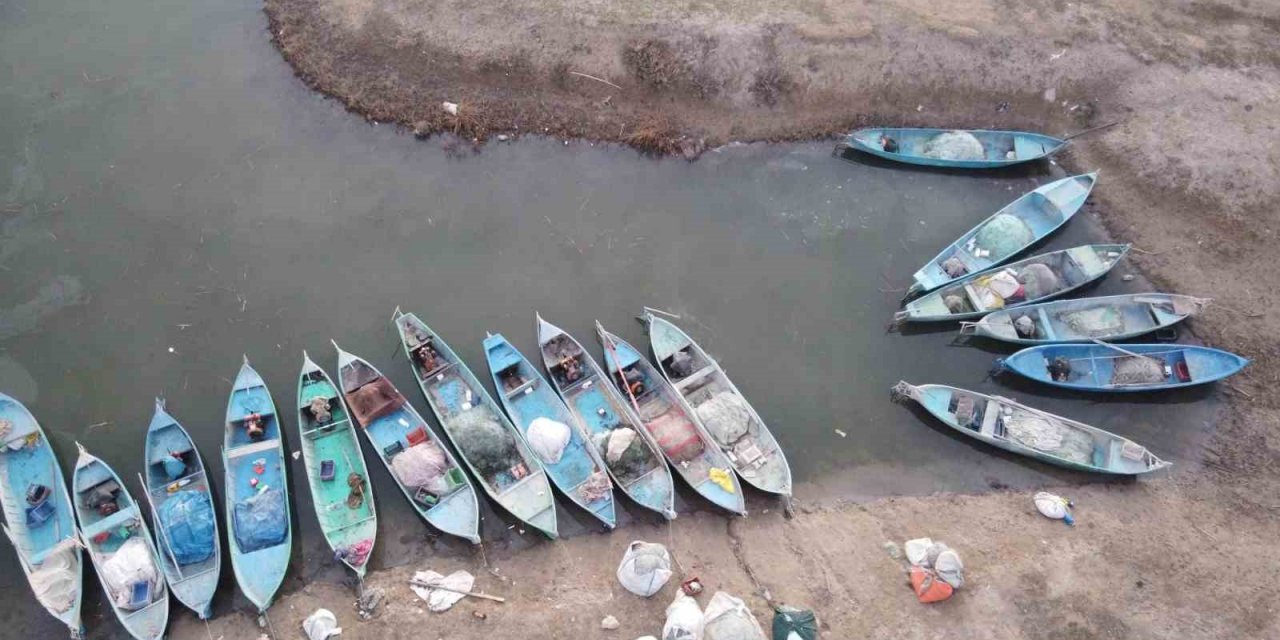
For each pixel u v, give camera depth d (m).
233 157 28.89
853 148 29.97
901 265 27.70
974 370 25.62
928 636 19.61
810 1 31.58
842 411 24.61
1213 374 24.23
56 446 22.62
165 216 27.39
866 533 22.00
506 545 21.58
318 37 31.05
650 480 22.16
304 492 22.14
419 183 28.64
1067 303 25.59
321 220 27.55
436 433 23.39
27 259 26.19
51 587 19.36
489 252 27.16
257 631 19.70
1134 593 20.45
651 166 29.47
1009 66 30.95
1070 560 21.09
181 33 32.09
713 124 30.02
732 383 24.53
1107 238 28.20
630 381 23.84
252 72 30.97
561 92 30.17
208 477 22.22
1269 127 29.19
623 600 20.17
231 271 26.27
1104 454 23.17
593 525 22.00
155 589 19.59
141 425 23.14
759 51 30.41
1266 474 23.12
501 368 23.61
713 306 26.44
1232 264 27.00
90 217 27.27
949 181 29.80
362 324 25.34
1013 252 26.75
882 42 30.89
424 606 20.14
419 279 26.42
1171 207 28.30
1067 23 31.62
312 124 29.80
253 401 22.66
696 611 19.56
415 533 21.66
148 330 24.92
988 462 23.83
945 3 31.94
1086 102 30.70
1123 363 24.66
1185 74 30.53
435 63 30.34
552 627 19.64
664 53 30.17
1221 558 21.25
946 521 22.36
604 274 26.88
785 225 28.45
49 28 32.03
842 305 26.72
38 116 29.53
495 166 29.17
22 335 24.61
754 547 21.59
